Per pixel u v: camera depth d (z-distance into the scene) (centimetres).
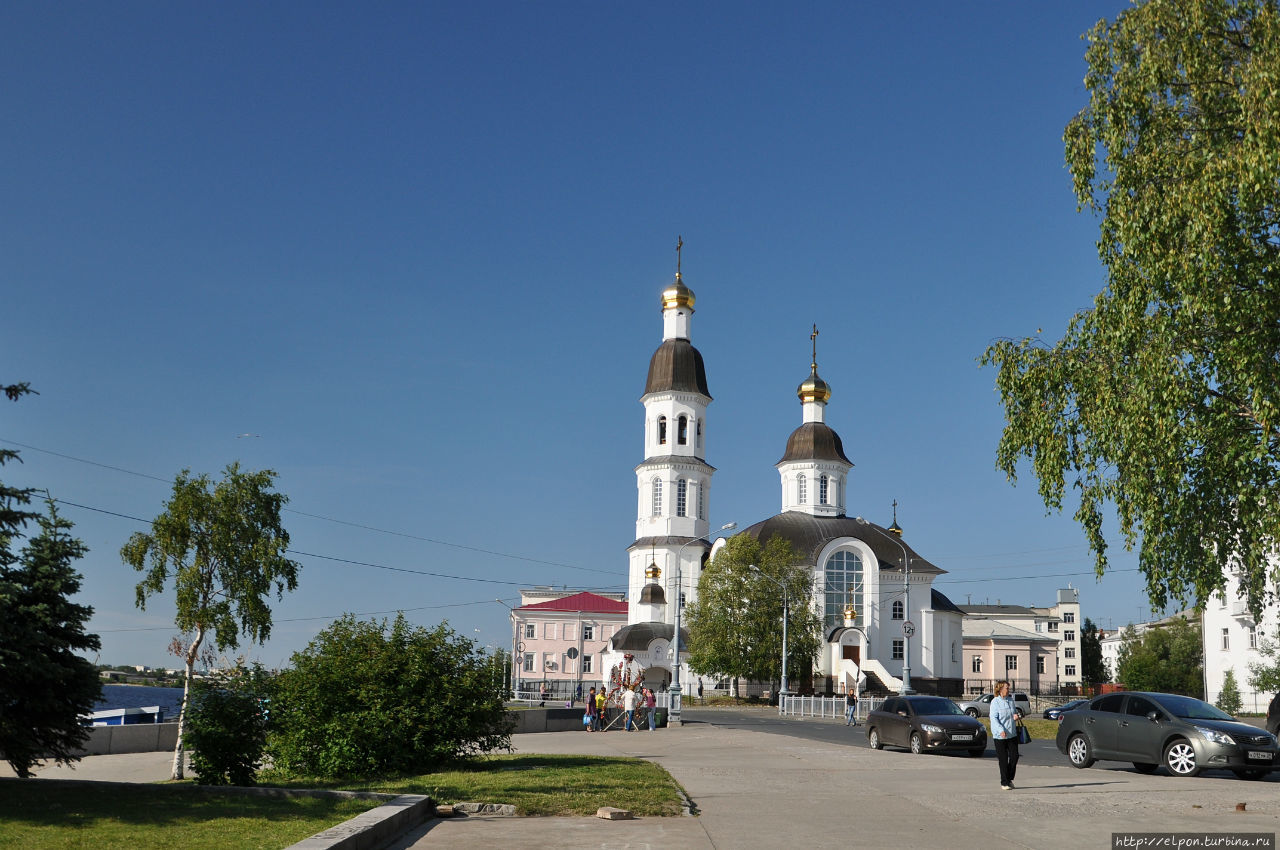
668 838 1322
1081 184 1917
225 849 1127
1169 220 1673
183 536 2588
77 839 1170
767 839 1324
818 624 8175
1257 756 2125
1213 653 6662
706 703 8081
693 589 9331
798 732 4328
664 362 9719
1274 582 1809
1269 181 1562
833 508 9806
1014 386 2008
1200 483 1736
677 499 9531
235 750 2022
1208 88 1747
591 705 4369
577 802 1614
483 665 2366
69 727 1584
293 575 2725
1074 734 2467
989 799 1770
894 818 1530
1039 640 11638
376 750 2173
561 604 12300
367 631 2312
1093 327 1938
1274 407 1590
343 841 1120
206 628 2569
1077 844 1302
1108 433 1830
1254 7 1733
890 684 8262
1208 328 1717
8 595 1455
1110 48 1895
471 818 1496
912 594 8875
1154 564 1817
